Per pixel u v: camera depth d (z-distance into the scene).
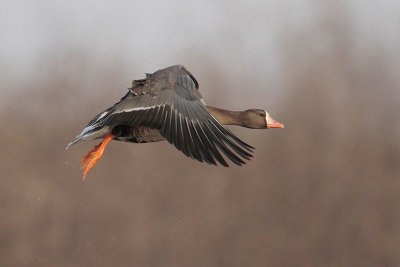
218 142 7.48
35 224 17.92
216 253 18.59
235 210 19.36
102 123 7.77
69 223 18.14
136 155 19.58
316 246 19.44
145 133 8.52
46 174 18.94
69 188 18.78
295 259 19.17
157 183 19.20
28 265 17.30
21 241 17.64
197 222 18.80
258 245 18.91
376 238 19.72
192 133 7.50
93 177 19.09
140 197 18.84
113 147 19.61
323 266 19.30
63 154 19.56
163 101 7.68
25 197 18.38
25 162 19.11
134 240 18.16
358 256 19.55
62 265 17.70
